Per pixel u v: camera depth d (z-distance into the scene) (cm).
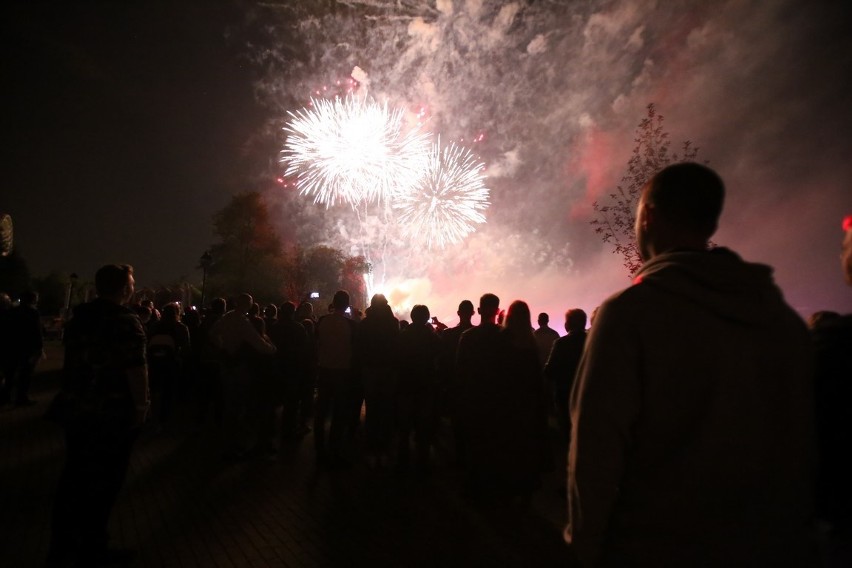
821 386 190
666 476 160
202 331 1073
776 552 151
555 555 473
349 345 777
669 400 161
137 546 480
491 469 572
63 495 428
